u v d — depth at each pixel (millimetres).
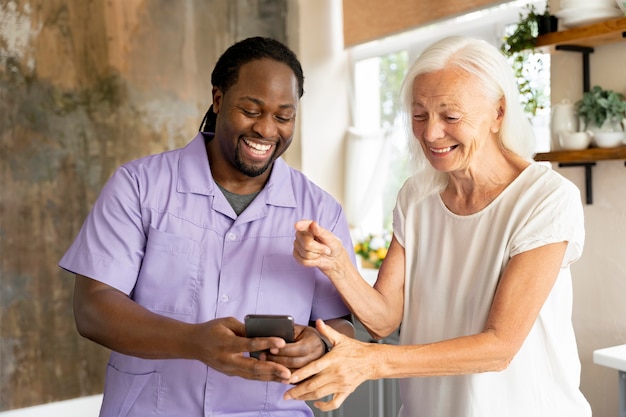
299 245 1401
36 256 3625
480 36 3689
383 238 4160
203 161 1516
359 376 1279
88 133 3730
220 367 1246
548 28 2510
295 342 1270
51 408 3660
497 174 1458
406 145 1566
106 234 1444
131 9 3803
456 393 1466
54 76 3627
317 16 4426
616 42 2414
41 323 3645
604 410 2520
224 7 4078
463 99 1354
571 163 2514
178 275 1460
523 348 1405
